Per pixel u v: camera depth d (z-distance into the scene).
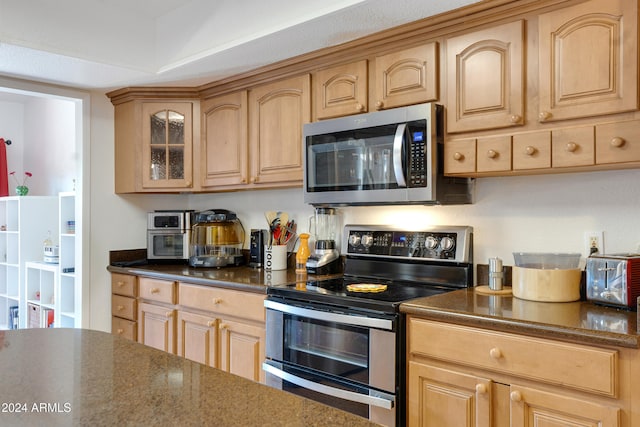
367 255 2.52
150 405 0.91
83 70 2.77
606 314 1.58
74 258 3.71
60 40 2.48
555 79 1.74
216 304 2.58
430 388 1.71
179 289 2.82
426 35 2.10
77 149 3.29
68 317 3.70
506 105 1.86
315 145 2.44
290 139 2.63
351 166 2.29
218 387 1.01
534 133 1.79
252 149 2.84
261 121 2.78
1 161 5.01
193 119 3.16
